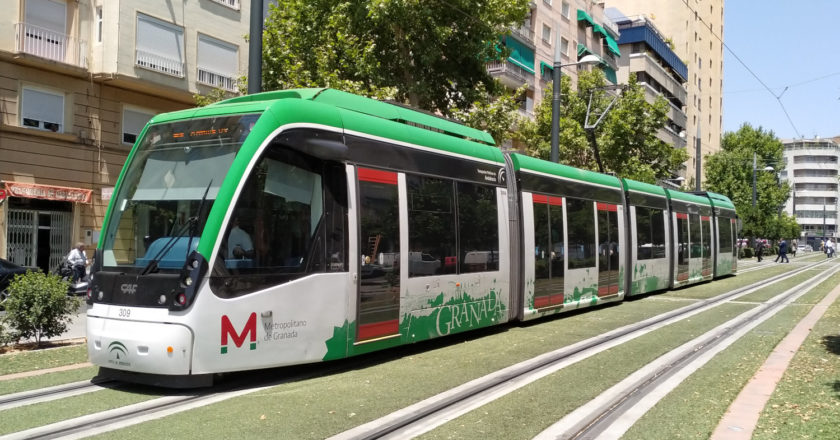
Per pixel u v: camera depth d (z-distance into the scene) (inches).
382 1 684.7
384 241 339.9
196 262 264.5
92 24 903.1
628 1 2800.2
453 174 399.5
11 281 379.2
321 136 310.7
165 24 949.8
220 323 267.0
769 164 2709.2
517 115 822.5
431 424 229.5
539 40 1596.9
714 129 3164.4
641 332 452.4
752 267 1504.7
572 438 213.0
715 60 3181.6
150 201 289.9
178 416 234.2
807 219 5428.2
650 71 2226.9
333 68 738.2
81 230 888.9
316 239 304.8
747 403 254.7
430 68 761.6
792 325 490.9
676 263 804.0
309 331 297.6
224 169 280.8
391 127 357.1
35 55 820.6
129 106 940.0
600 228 595.8
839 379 296.8
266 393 271.0
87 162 893.2
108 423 225.5
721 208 1035.3
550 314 509.0
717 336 434.6
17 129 813.9
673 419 234.5
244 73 1072.2
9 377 295.9
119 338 267.9
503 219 449.1
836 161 5447.8
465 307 402.0
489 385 288.4
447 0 730.8
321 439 208.8
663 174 1381.6
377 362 343.3
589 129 992.2
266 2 1010.7
